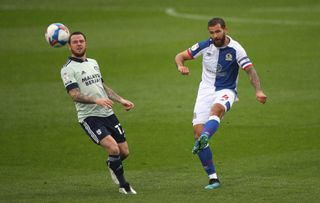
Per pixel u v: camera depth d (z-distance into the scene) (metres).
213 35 31.09
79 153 39.50
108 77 60.88
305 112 47.25
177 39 77.88
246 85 56.25
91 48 73.88
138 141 41.78
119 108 50.00
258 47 72.12
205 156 31.34
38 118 47.69
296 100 50.69
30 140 42.50
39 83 58.78
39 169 36.31
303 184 31.61
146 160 37.75
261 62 64.75
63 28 33.09
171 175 34.50
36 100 52.78
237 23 88.38
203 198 29.58
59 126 45.62
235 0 111.19
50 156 38.97
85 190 31.72
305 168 34.72
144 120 46.72
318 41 74.06
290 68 61.62
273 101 50.62
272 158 37.06
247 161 36.69
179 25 87.81
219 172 34.62
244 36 78.69
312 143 39.94
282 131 42.84
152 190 31.44
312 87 54.56
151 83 58.19
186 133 43.34
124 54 70.44
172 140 41.84
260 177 33.25
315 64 62.81
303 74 59.16
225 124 44.88
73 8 102.94
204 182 32.81
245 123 45.03
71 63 30.67
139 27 87.06
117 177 30.72
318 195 29.58
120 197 30.12
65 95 54.34
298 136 41.56
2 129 45.03
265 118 46.12
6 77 61.22
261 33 80.44
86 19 94.12
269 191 30.50
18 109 50.16
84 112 30.75
